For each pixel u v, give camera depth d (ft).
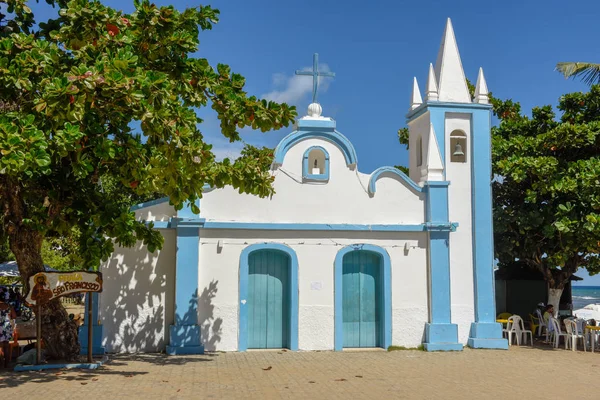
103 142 34.68
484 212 54.80
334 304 51.62
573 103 64.34
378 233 52.95
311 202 52.16
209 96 41.29
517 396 34.12
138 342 48.57
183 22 40.83
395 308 52.60
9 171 29.27
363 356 48.32
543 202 61.93
